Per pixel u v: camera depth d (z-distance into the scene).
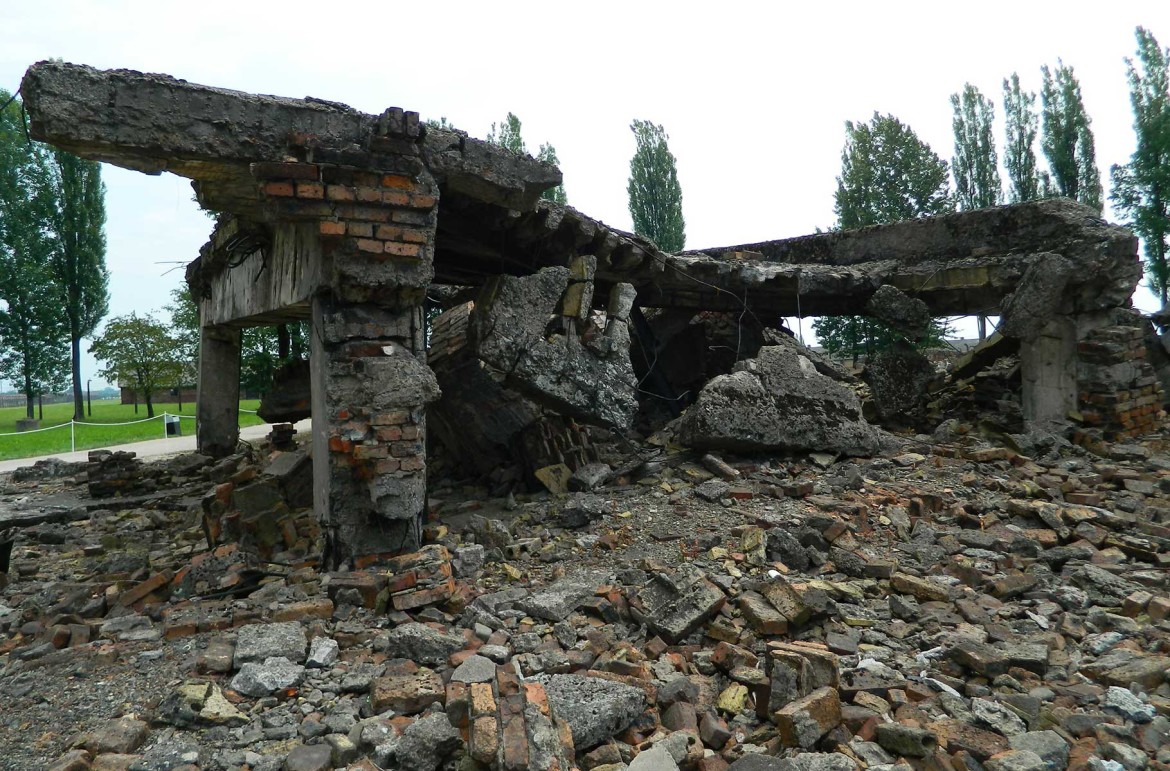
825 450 7.94
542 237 7.73
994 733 3.32
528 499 7.36
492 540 5.82
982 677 3.84
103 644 4.14
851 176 26.39
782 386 7.87
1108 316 8.97
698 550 5.59
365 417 5.19
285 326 9.54
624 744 3.17
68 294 28.27
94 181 28.11
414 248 5.21
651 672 3.88
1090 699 3.62
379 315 5.32
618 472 7.57
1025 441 8.23
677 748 3.07
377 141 5.03
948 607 4.67
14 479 10.84
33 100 4.25
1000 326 9.21
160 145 4.58
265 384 14.86
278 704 3.48
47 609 4.99
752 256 11.74
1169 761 3.12
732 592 4.73
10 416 30.88
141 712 3.37
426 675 3.64
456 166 5.75
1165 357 10.40
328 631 4.29
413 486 5.25
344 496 5.24
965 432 9.14
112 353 26.02
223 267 8.50
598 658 4.04
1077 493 6.72
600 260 8.26
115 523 7.80
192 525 7.33
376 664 3.88
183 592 4.94
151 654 3.96
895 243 11.09
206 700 3.36
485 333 6.82
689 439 7.56
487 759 2.81
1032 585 4.99
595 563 5.51
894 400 10.27
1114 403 8.62
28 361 28.09
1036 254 9.14
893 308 10.13
